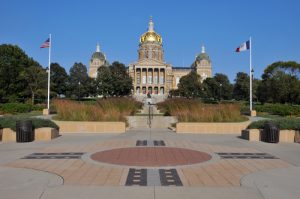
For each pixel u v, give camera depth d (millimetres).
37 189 9383
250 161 13781
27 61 83750
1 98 73938
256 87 125500
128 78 117312
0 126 20156
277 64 105375
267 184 10039
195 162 13375
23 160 13727
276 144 19266
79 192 9125
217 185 9945
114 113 28125
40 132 20719
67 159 13961
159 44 178000
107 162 13266
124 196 8820
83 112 27594
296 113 50219
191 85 132625
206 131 25922
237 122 27016
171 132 26094
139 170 11828
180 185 9914
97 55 192500
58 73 117250
